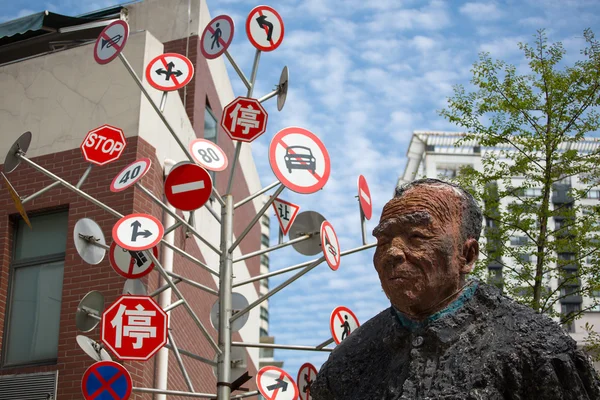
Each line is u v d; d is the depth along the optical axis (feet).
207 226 58.49
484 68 44.04
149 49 52.75
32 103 53.01
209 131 65.51
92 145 38.04
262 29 38.37
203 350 55.21
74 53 53.57
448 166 155.12
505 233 42.50
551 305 40.70
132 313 33.53
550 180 42.22
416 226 11.10
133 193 47.62
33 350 46.96
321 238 33.47
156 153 50.78
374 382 11.41
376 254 11.37
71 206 48.91
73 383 44.50
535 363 10.30
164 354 45.91
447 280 11.03
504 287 41.78
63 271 48.19
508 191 42.93
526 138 43.98
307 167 34.30
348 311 35.96
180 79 39.17
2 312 47.96
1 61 63.16
